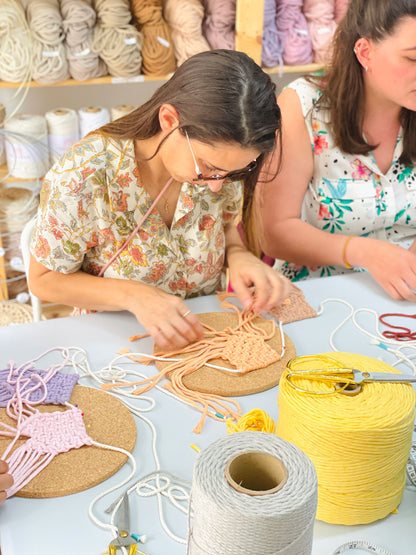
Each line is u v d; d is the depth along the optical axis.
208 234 1.19
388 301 1.19
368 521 0.74
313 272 1.52
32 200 2.13
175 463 0.81
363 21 1.21
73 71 2.01
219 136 0.87
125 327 1.09
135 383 0.94
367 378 0.75
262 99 0.88
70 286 1.11
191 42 2.06
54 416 0.85
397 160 1.43
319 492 0.71
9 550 0.69
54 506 0.75
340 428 0.66
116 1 1.95
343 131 1.36
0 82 1.97
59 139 2.13
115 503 0.75
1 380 0.92
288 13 2.14
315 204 1.47
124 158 1.05
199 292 1.28
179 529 0.73
